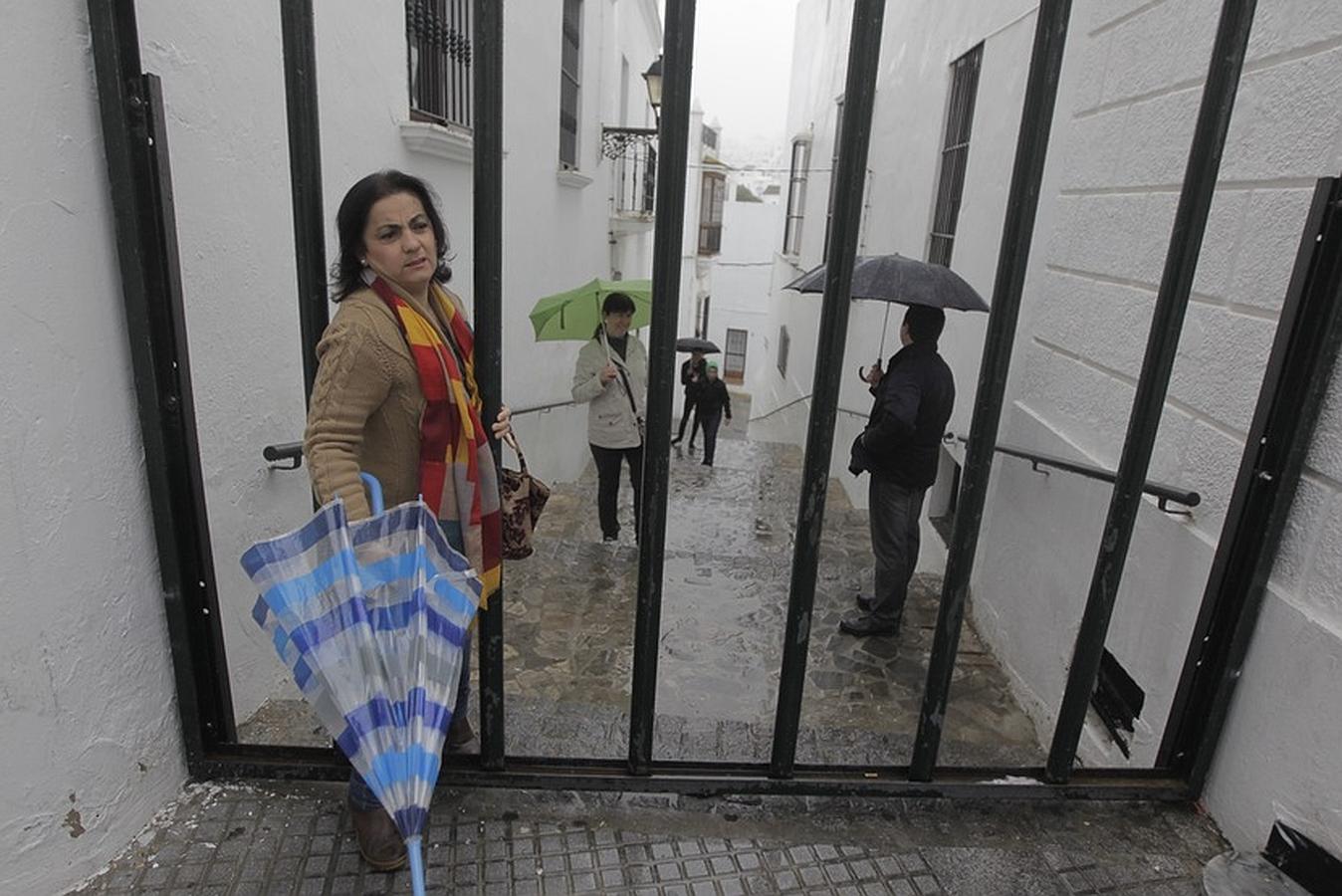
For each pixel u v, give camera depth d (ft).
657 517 6.48
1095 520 10.17
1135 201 9.93
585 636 13.78
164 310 6.06
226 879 6.13
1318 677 6.29
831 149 35.88
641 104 46.52
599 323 18.07
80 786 5.83
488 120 5.60
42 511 5.32
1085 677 7.11
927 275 12.85
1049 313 12.12
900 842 6.94
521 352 22.24
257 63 8.38
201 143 7.49
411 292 5.90
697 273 89.04
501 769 7.16
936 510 19.49
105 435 5.82
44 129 5.14
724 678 12.63
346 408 5.46
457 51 16.67
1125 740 9.19
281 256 9.06
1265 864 6.70
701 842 6.79
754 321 92.22
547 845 6.66
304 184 5.72
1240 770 7.06
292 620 4.80
